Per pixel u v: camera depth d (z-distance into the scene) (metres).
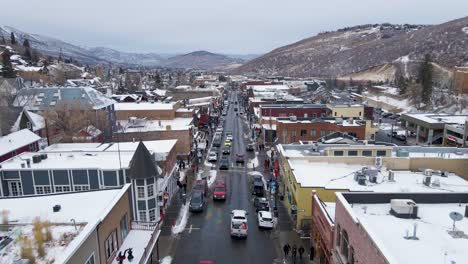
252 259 29.28
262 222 34.47
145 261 22.77
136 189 33.19
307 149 44.81
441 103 109.56
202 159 61.59
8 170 33.50
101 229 20.17
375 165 36.38
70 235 18.86
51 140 57.59
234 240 32.50
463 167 35.38
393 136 81.19
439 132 70.44
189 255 29.84
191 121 72.31
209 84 189.75
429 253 16.12
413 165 35.97
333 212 27.03
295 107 79.12
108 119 64.94
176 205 40.84
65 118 58.03
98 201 23.86
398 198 22.19
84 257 17.86
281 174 45.16
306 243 31.89
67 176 33.94
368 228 16.75
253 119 97.88
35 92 66.00
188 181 49.47
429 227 18.86
